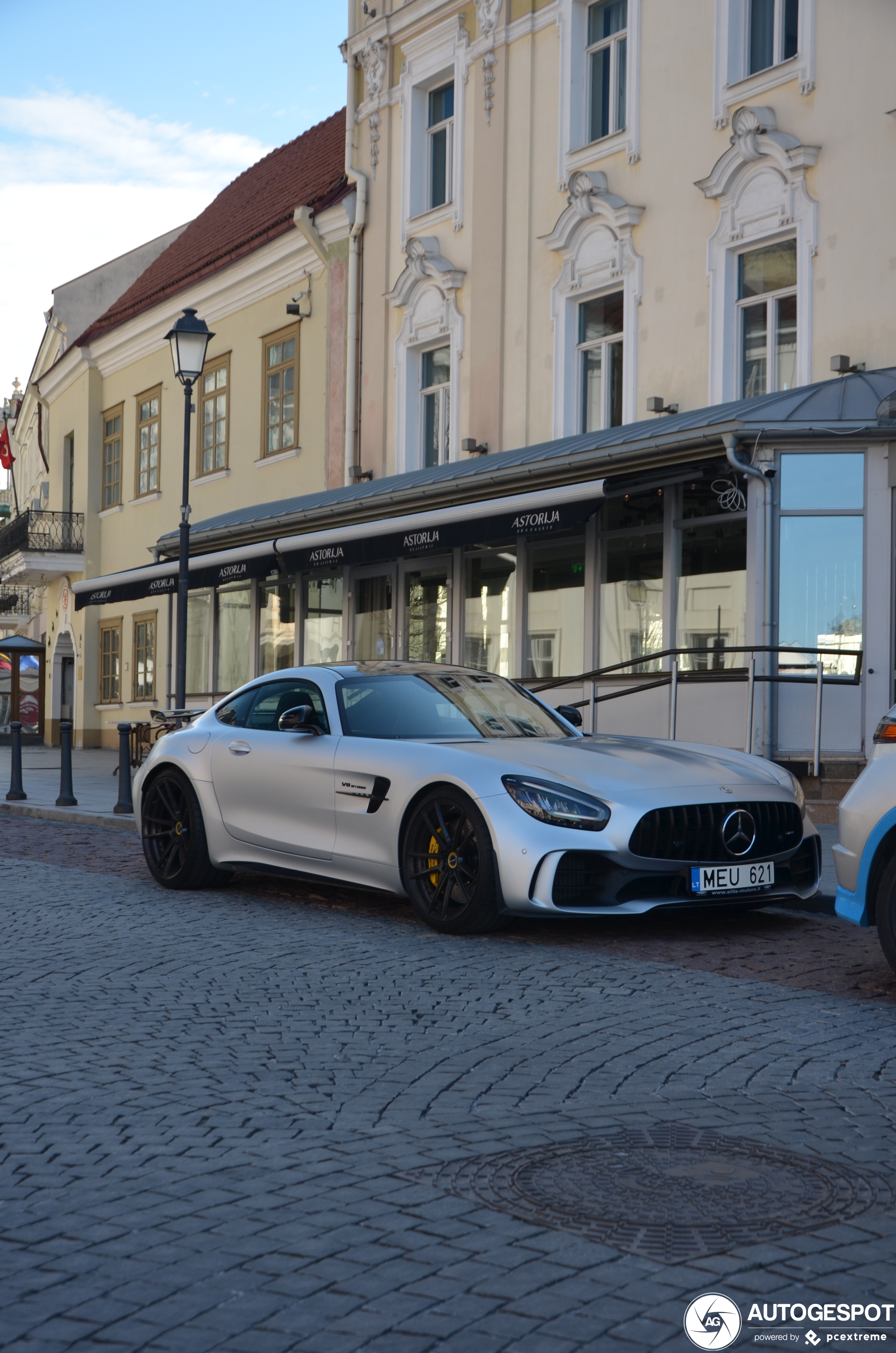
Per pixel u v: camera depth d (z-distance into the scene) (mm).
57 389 33469
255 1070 4371
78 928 7148
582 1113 3906
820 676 11383
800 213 13711
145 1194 3266
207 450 25219
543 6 17266
